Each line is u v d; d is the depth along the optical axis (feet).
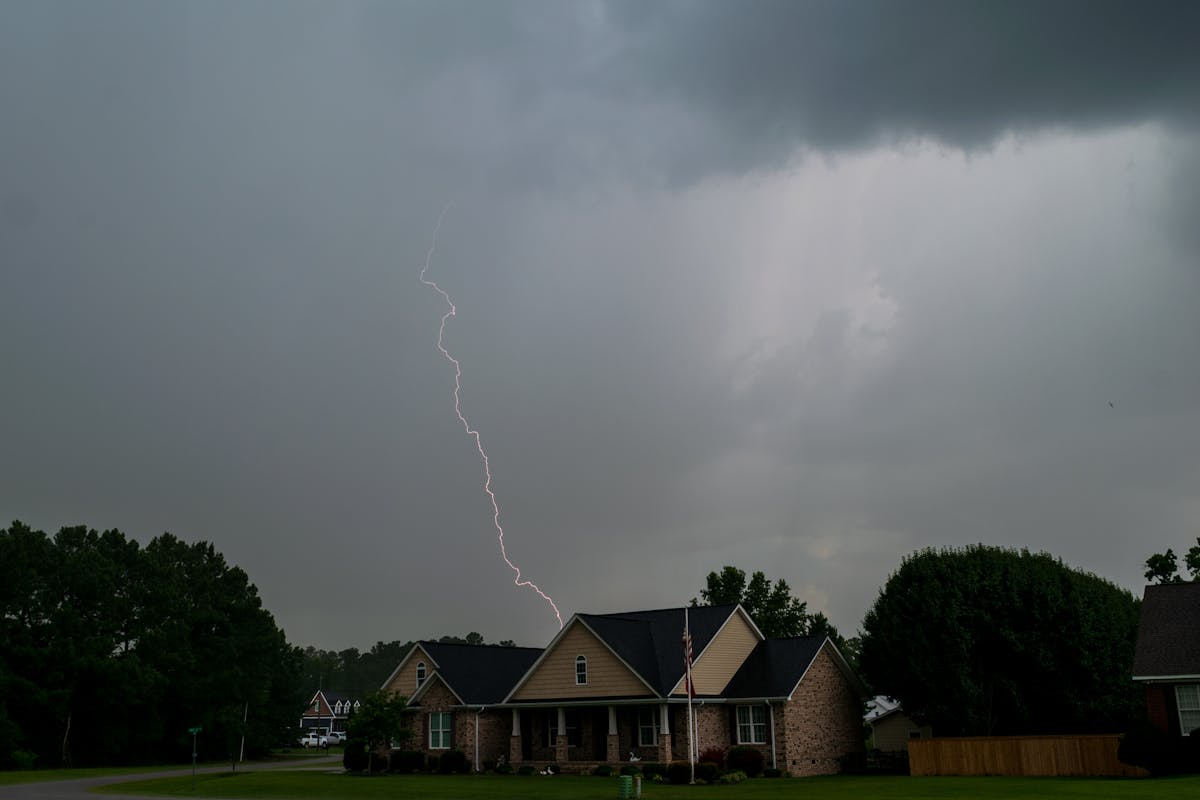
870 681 186.70
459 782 156.66
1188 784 113.91
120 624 269.03
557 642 184.24
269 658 329.31
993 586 173.06
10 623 244.42
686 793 127.65
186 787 157.89
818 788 131.44
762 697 169.17
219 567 323.78
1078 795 104.78
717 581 282.56
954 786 126.31
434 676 197.98
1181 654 134.00
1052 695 169.68
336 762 276.00
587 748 181.27
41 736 252.21
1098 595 175.22
